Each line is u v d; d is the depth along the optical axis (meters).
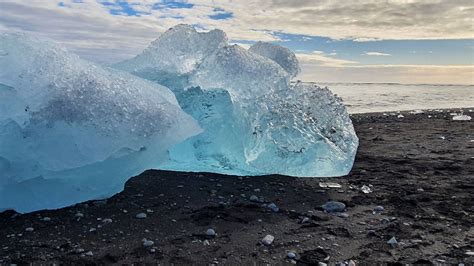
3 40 4.43
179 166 5.84
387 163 6.34
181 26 6.43
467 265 3.04
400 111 15.62
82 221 3.80
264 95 5.68
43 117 3.98
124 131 4.19
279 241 3.45
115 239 3.43
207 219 3.90
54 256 3.11
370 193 4.80
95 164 4.11
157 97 4.64
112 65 6.04
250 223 3.83
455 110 15.59
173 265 3.01
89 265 2.99
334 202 4.32
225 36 6.38
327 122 5.93
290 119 5.61
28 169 3.97
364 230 3.71
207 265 3.02
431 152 7.15
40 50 4.39
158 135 4.40
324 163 5.52
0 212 4.03
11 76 4.16
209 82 5.81
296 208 4.28
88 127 4.07
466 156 6.79
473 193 4.75
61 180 4.09
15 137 3.95
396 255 3.21
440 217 4.01
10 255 3.12
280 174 5.55
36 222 3.77
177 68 5.93
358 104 20.00
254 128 5.49
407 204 4.39
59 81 4.17
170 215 3.99
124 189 4.71
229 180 5.22
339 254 3.23
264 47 6.87
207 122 5.58
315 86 6.20
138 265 3.00
